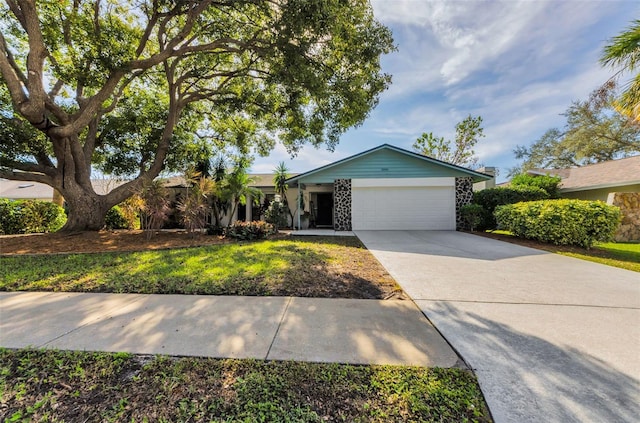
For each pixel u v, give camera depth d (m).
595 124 19.09
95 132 10.75
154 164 11.07
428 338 2.75
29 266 5.71
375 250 7.79
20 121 9.16
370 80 8.48
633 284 4.57
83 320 3.18
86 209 10.09
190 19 7.82
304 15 6.40
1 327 3.01
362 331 2.90
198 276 4.91
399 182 13.66
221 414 1.78
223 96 11.82
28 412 1.80
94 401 1.91
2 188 19.70
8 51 8.60
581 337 2.75
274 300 3.84
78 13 8.17
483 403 1.85
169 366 2.28
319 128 10.34
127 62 7.72
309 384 2.06
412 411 1.79
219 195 12.77
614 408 1.79
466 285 4.52
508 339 2.72
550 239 8.53
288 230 14.53
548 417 1.72
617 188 13.14
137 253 7.13
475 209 12.38
